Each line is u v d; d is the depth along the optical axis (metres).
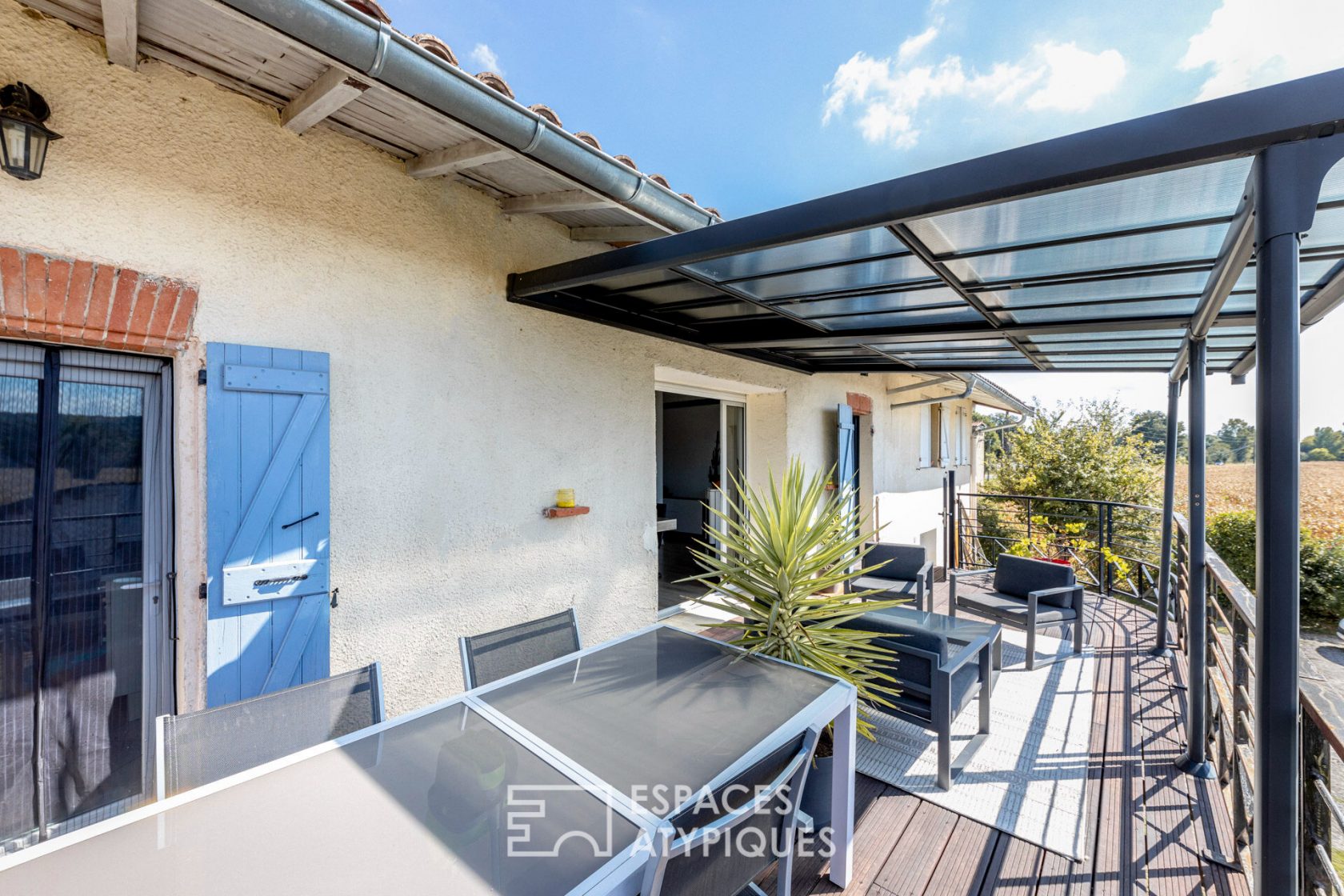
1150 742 3.32
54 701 2.22
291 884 1.23
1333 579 8.70
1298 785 1.70
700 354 5.00
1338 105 1.38
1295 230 1.45
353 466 2.86
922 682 2.97
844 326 3.94
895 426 9.12
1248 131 1.48
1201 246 2.30
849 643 2.99
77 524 2.26
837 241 2.48
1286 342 1.46
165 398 2.43
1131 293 2.89
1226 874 2.31
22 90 1.94
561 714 2.01
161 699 2.43
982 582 6.49
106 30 1.98
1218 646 3.24
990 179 1.82
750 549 3.06
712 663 2.48
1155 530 6.64
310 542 2.65
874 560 5.38
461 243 3.26
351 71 1.96
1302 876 1.70
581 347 3.95
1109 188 1.88
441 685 3.21
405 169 3.01
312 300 2.70
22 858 1.28
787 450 6.27
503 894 1.21
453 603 3.26
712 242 2.44
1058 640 5.03
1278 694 1.50
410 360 3.05
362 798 1.52
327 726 1.87
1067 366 5.23
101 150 2.16
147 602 2.40
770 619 2.91
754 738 1.86
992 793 2.84
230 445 2.45
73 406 2.25
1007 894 2.22
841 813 2.23
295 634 2.61
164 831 1.38
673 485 8.09
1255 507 1.54
